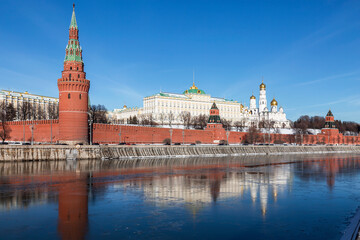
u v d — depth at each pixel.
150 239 34.75
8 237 34.69
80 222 39.94
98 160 112.44
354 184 71.06
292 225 40.25
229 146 168.75
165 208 46.81
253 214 44.66
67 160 108.25
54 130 125.88
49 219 40.91
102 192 57.19
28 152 103.31
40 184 63.88
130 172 83.38
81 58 120.75
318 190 63.47
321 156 167.38
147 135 153.88
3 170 82.75
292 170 96.56
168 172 85.50
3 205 47.38
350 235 35.50
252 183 70.00
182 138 171.38
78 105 116.38
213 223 40.38
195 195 56.09
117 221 40.44
